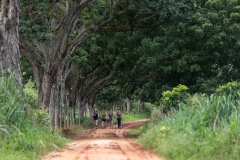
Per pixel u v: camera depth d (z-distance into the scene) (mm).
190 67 55125
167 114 42875
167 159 25172
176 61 55750
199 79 54969
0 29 35125
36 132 30609
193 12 58188
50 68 56438
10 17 35438
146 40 58625
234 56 56938
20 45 59688
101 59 76312
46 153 28484
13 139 25828
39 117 38562
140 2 59312
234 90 32156
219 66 57812
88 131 81250
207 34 55375
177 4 56719
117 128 95562
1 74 32812
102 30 62188
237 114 26328
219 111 27188
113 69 68500
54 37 57938
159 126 37906
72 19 55844
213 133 24641
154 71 62844
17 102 29078
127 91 89438
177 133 29812
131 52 64062
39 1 50281
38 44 59594
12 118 27859
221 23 56031
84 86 108562
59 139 38094
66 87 97062
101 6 65500
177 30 56375
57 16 61656
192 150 24156
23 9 53781
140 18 62375
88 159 25094
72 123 90562
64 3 63812
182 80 57219
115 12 62562
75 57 72625
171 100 42406
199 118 28359
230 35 55406
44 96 56750
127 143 41656
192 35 56562
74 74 97188
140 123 119188
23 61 84250
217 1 56844
